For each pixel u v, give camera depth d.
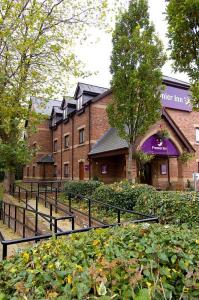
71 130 22.48
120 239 2.80
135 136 12.48
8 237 9.23
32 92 13.01
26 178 30.84
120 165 18.66
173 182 18.41
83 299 1.71
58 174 25.19
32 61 12.77
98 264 2.16
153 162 18.19
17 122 13.13
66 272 2.07
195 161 19.42
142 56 12.14
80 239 2.92
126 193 9.26
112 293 1.77
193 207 6.53
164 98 19.11
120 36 12.70
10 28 11.27
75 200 12.80
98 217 9.27
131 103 11.99
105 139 18.44
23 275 2.18
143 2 12.59
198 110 6.13
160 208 7.28
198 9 5.03
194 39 5.45
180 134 16.78
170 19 5.56
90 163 18.55
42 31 13.23
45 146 27.66
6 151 12.57
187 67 5.75
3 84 11.00
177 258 2.37
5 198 13.41
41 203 13.42
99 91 21.14
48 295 1.80
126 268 2.02
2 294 1.96
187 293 1.92
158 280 1.95
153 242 2.57
